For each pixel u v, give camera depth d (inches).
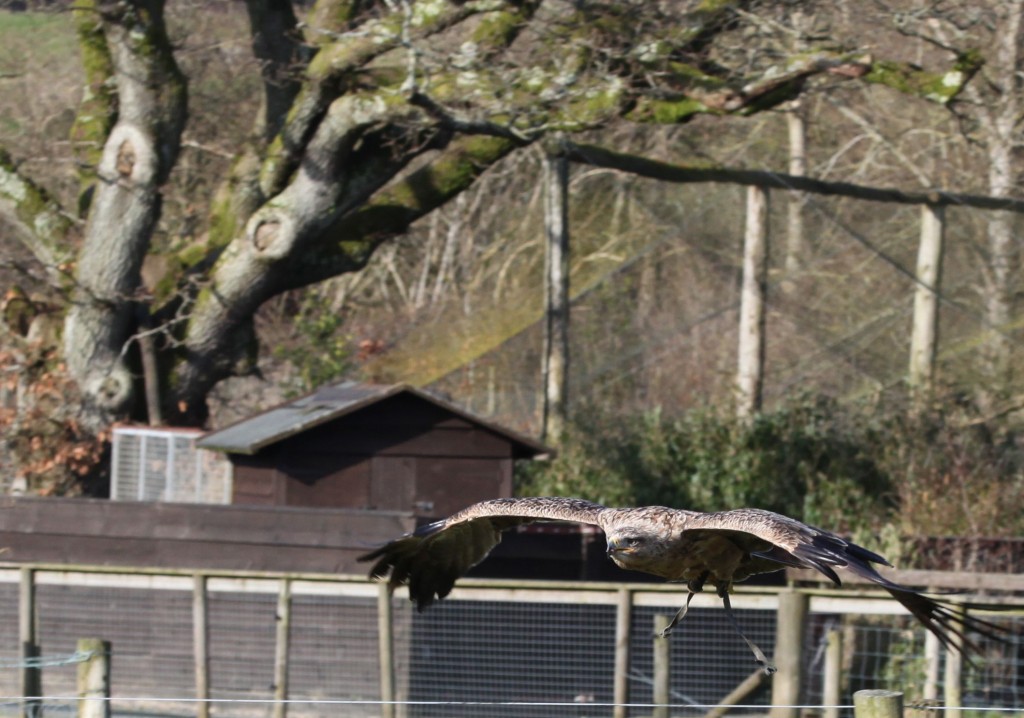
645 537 847.1
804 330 3501.5
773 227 3922.2
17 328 2886.3
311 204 2800.2
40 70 3826.3
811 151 4382.4
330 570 2054.6
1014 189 3334.2
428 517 2142.0
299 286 3006.9
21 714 1780.3
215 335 2920.8
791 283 3499.0
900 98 4168.3
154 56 2709.2
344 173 2817.4
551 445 2972.4
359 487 2228.1
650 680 1875.0
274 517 2078.0
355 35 2524.6
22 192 2960.1
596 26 2583.7
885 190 3085.6
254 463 2269.9
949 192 3152.1
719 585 878.4
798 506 2883.9
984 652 1919.3
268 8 2935.5
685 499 2901.1
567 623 2016.5
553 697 1995.6
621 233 3528.5
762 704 1974.7
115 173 2748.5
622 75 2645.2
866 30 3166.8
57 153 3671.3
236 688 2020.2
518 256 3789.4
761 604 1829.5
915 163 4128.9
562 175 3048.7
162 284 2955.2
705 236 3361.2
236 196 3019.2
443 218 4662.9
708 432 2974.9
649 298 3373.5
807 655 1895.9
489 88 2568.9
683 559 856.9
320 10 2810.0
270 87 2982.3
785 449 2930.6
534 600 1838.1
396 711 1893.5
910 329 3353.8
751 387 3144.7
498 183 4569.4
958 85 2719.0
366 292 4800.7
